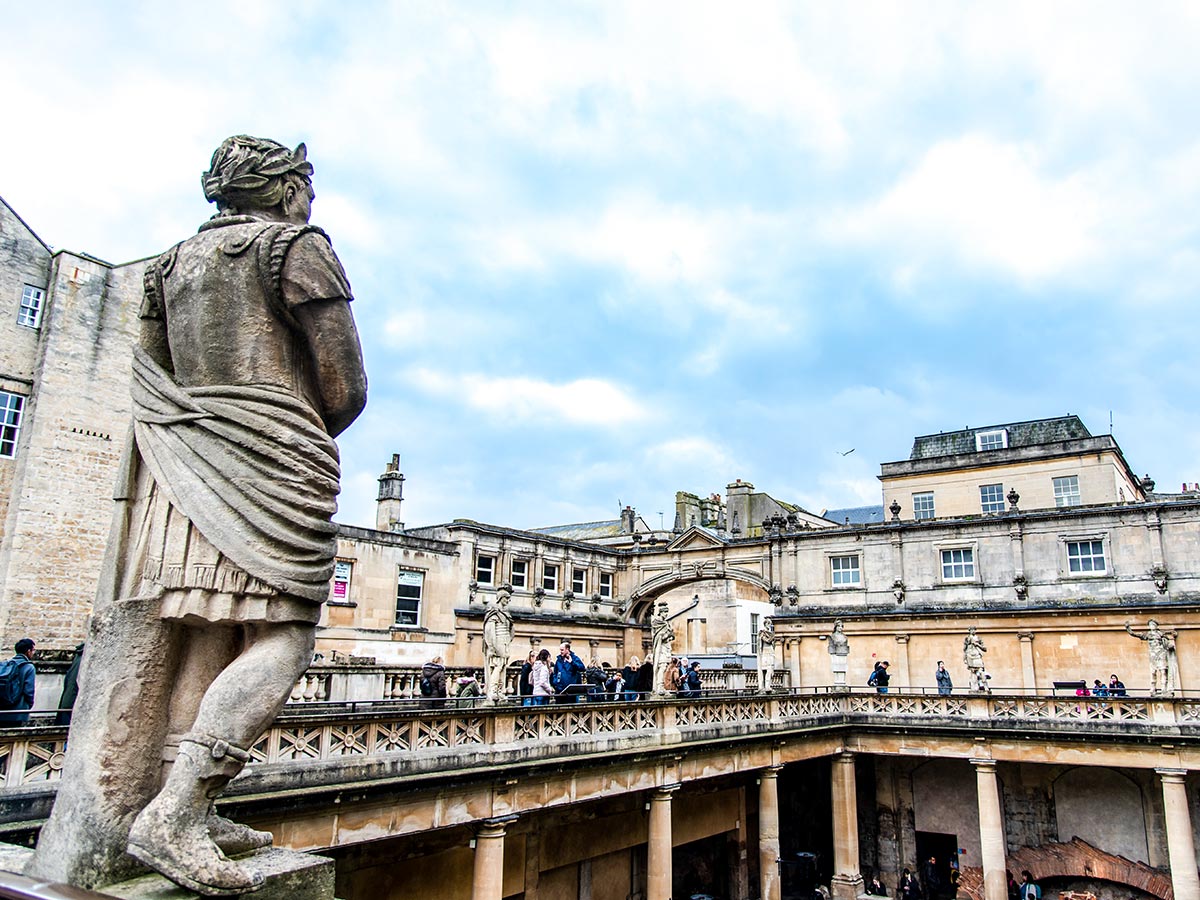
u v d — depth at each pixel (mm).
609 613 52719
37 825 9477
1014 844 34719
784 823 35938
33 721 11648
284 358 3777
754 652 49344
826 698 30656
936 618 40938
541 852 22297
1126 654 36531
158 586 3496
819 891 31188
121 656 3461
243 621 3480
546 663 21062
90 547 26594
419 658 40469
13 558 25016
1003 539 40719
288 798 12375
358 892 17406
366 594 39062
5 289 26828
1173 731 26828
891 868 36844
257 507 3496
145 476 3693
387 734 14531
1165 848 31797
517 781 16750
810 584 45625
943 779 36719
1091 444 48344
